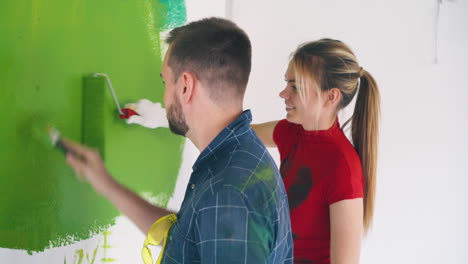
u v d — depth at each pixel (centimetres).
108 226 134
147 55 144
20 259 108
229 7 200
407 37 218
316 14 213
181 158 161
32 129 110
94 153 121
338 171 134
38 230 113
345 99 143
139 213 120
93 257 130
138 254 147
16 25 105
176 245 89
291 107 149
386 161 222
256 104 213
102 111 125
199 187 88
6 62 103
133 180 141
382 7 214
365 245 225
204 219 81
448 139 229
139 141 142
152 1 144
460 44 224
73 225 122
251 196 81
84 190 125
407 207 228
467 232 237
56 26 115
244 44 94
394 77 218
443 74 223
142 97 143
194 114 94
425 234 232
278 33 212
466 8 222
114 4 131
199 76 92
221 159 89
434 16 218
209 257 79
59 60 116
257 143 93
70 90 120
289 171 149
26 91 108
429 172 229
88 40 124
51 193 115
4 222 104
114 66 132
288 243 99
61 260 119
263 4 208
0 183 103
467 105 229
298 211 142
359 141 152
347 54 141
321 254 140
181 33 95
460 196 234
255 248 79
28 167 109
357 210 134
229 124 92
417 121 223
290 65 149
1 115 103
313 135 145
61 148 117
